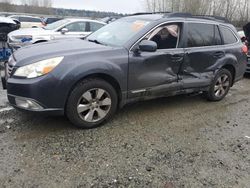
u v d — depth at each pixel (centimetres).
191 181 318
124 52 435
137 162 348
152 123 462
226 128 461
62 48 423
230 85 610
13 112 473
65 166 332
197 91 549
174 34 493
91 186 302
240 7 2689
